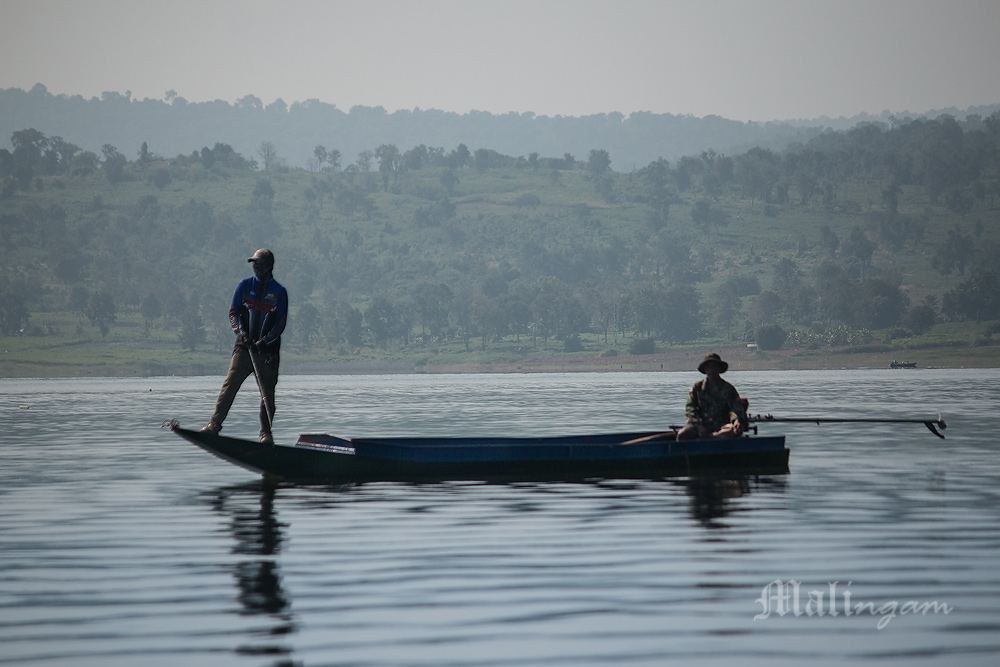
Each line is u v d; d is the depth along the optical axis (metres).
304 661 26.58
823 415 126.50
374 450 61.84
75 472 67.62
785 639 28.12
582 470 62.53
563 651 27.23
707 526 44.62
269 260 59.25
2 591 33.75
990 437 91.25
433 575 35.53
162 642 28.17
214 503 52.78
